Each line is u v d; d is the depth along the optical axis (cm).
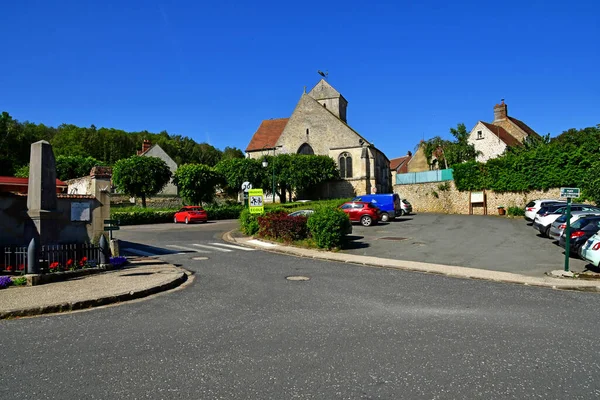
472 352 565
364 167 5006
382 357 544
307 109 5288
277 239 1928
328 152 5162
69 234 1328
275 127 5975
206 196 4762
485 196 3762
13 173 6112
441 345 593
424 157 6200
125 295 891
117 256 1380
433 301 881
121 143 10144
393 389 450
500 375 489
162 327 684
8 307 772
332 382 467
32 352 568
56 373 495
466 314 773
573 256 1488
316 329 668
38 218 1138
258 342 604
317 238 1722
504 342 607
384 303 855
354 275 1195
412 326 688
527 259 1475
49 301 818
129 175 4588
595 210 2009
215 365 517
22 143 6531
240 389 449
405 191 4441
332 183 5100
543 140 4700
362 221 2705
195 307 821
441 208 4138
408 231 2391
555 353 563
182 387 454
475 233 2275
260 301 868
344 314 764
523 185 3447
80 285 980
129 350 573
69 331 666
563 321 729
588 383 468
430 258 1512
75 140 9294
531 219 2616
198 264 1371
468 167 3903
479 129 5422
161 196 6322
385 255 1579
